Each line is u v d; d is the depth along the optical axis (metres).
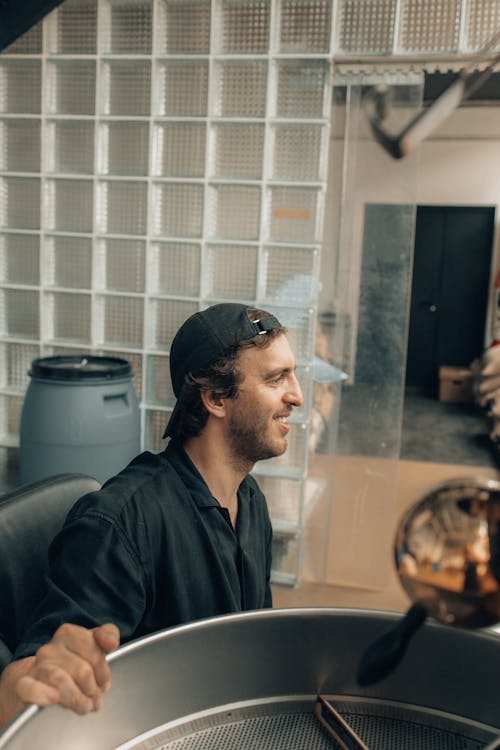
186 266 3.26
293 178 3.08
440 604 0.30
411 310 9.09
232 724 0.62
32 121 3.30
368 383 3.16
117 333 3.38
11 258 3.43
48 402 2.81
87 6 3.14
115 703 0.58
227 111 3.09
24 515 1.06
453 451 6.05
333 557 3.27
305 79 3.00
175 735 0.60
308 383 3.13
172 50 3.10
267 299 3.16
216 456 1.02
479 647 0.61
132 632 0.89
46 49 3.20
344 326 3.14
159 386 3.36
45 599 0.86
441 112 0.38
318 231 3.08
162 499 0.96
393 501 3.20
